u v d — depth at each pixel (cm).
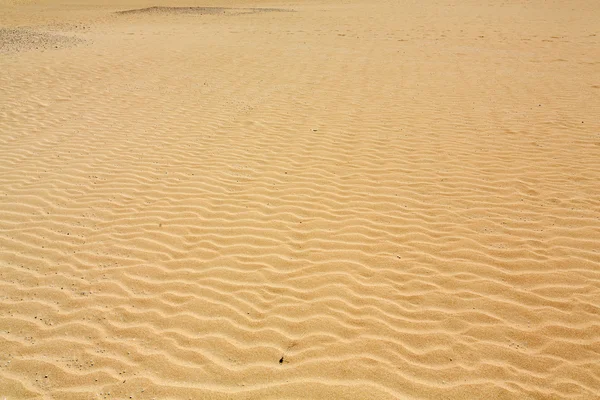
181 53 1603
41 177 746
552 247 559
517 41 1819
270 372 404
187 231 605
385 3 3272
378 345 429
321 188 715
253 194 699
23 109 1056
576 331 440
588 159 783
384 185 722
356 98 1143
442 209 650
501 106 1061
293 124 977
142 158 819
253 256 556
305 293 495
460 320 456
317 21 2452
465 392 383
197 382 395
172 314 468
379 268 532
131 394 384
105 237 592
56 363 414
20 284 509
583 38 1820
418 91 1188
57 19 2631
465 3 3105
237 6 3234
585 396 377
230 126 968
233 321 459
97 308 477
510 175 740
